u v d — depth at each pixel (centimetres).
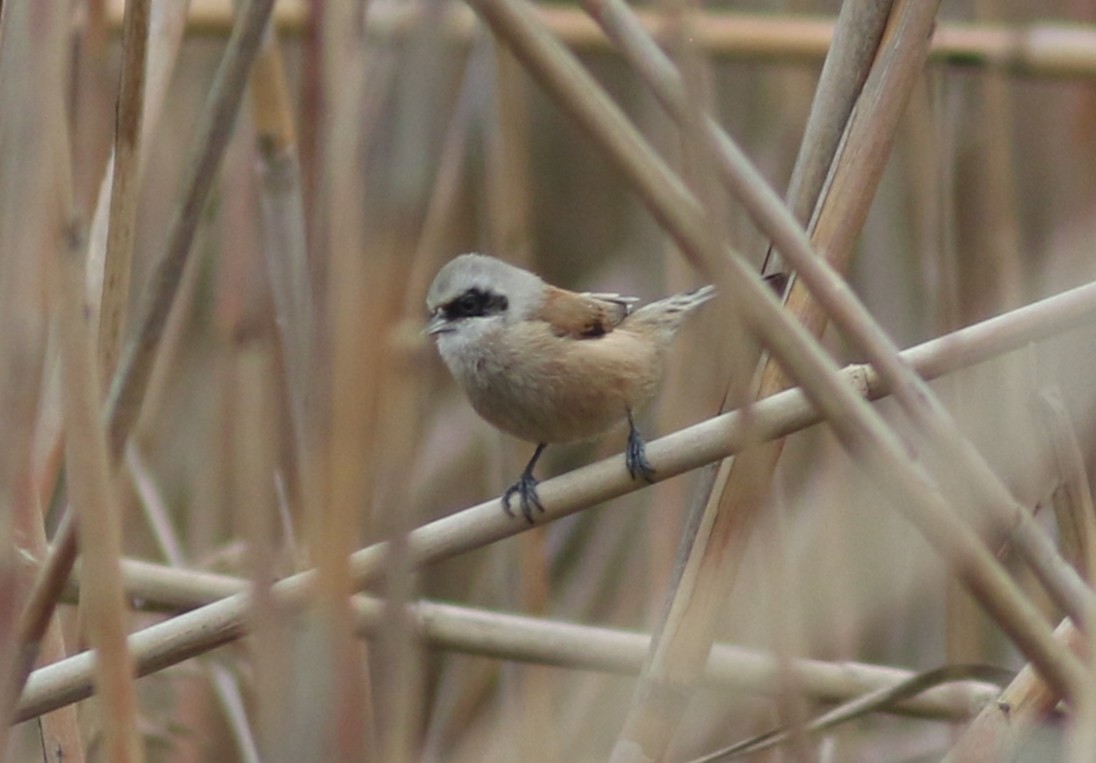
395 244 424
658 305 905
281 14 987
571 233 1239
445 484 1115
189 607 771
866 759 898
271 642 455
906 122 1080
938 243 889
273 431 533
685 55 446
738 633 891
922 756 897
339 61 462
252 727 839
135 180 670
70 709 647
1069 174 1041
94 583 472
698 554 656
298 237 795
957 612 763
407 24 439
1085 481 623
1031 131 1101
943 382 956
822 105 676
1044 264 1034
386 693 441
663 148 1131
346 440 432
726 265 452
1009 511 519
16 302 460
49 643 684
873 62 665
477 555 1125
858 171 650
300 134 827
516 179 1007
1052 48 900
